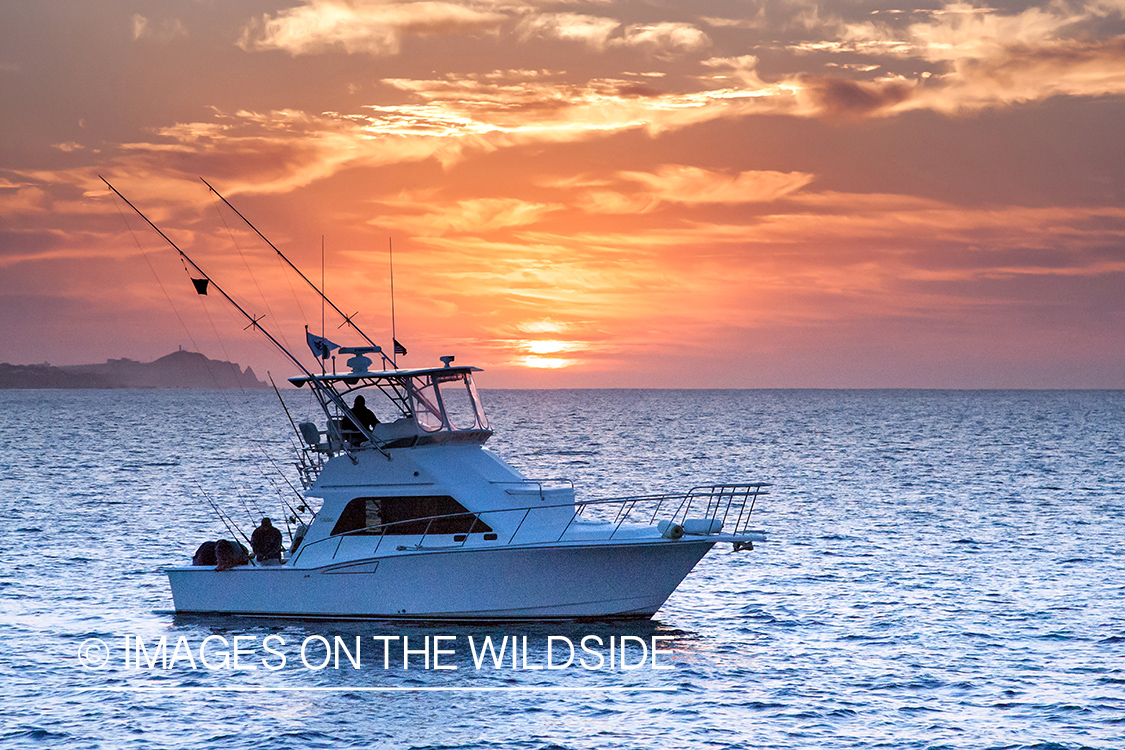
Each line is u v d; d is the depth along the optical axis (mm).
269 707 49844
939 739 45781
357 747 45312
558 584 59562
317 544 61781
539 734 46625
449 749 45062
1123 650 58594
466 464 61500
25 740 45688
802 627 63781
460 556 59312
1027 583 76875
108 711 49219
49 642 59781
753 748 44938
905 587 75375
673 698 50969
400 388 61781
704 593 73188
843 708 49594
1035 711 49094
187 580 64188
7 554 87562
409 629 60406
